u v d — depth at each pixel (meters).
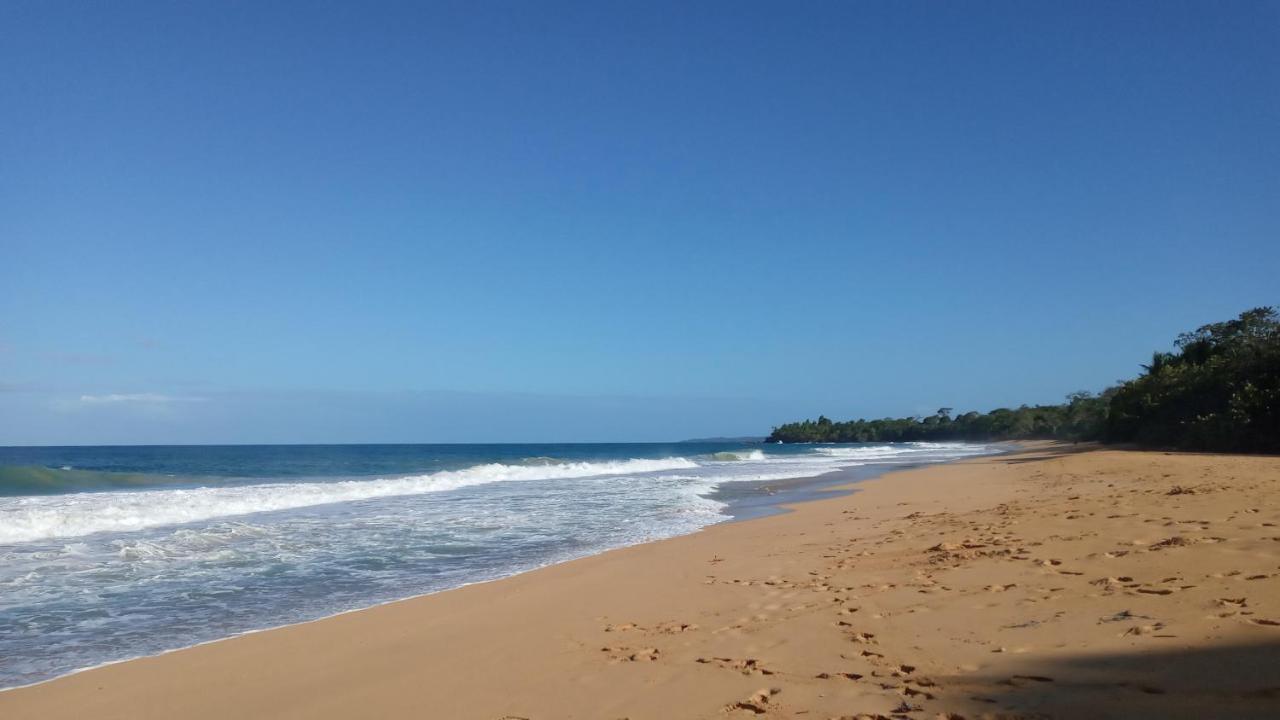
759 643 5.73
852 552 9.73
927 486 21.56
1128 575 6.51
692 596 7.86
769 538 12.03
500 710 4.75
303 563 10.88
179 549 11.90
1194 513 9.62
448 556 11.45
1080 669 4.38
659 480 28.23
